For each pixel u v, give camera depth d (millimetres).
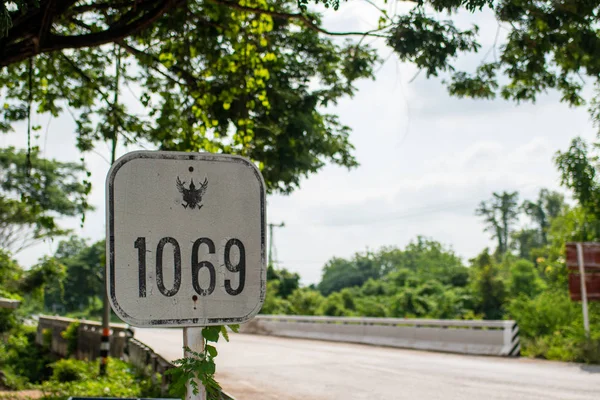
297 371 16797
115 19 10055
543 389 12578
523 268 54156
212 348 3184
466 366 16953
